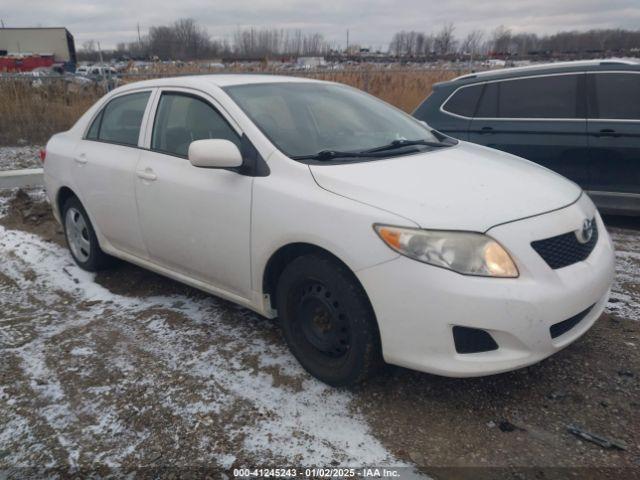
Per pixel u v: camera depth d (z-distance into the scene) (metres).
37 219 6.05
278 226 2.88
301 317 2.97
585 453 2.40
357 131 3.51
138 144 3.88
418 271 2.43
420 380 2.94
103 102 4.39
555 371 2.99
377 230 2.53
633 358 3.09
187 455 2.45
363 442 2.50
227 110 3.31
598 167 5.29
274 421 2.65
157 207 3.62
